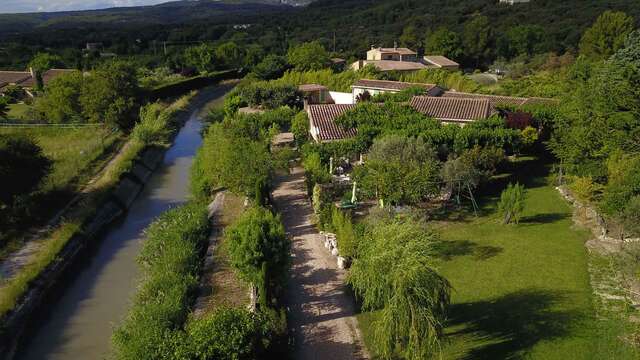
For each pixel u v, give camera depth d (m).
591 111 45.66
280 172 55.19
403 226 24.88
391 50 119.62
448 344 25.75
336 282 32.84
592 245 35.69
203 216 42.03
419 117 56.88
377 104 65.25
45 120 82.38
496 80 107.00
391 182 38.31
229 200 48.22
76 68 139.25
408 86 82.69
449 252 35.88
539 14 151.12
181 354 21.00
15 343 29.92
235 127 58.09
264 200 43.22
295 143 65.31
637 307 28.38
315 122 59.53
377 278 23.22
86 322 32.56
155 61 160.75
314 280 33.16
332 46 173.00
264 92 89.31
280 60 123.94
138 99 86.50
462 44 132.75
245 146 46.62
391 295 22.84
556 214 41.75
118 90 80.44
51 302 34.75
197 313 29.97
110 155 65.50
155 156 69.00
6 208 43.03
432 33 146.25
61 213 46.38
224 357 21.09
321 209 42.03
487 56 132.12
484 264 33.97
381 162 40.19
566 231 38.50
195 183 52.91
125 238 44.94
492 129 53.28
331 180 47.75
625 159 38.69
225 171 44.88
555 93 74.44
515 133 50.97
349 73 99.38
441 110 60.72
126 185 54.94
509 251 35.69
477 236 38.28
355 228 34.94
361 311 29.47
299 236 39.72
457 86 88.50
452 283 31.83
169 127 82.44
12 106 99.12
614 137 41.91
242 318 23.11
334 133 57.50
